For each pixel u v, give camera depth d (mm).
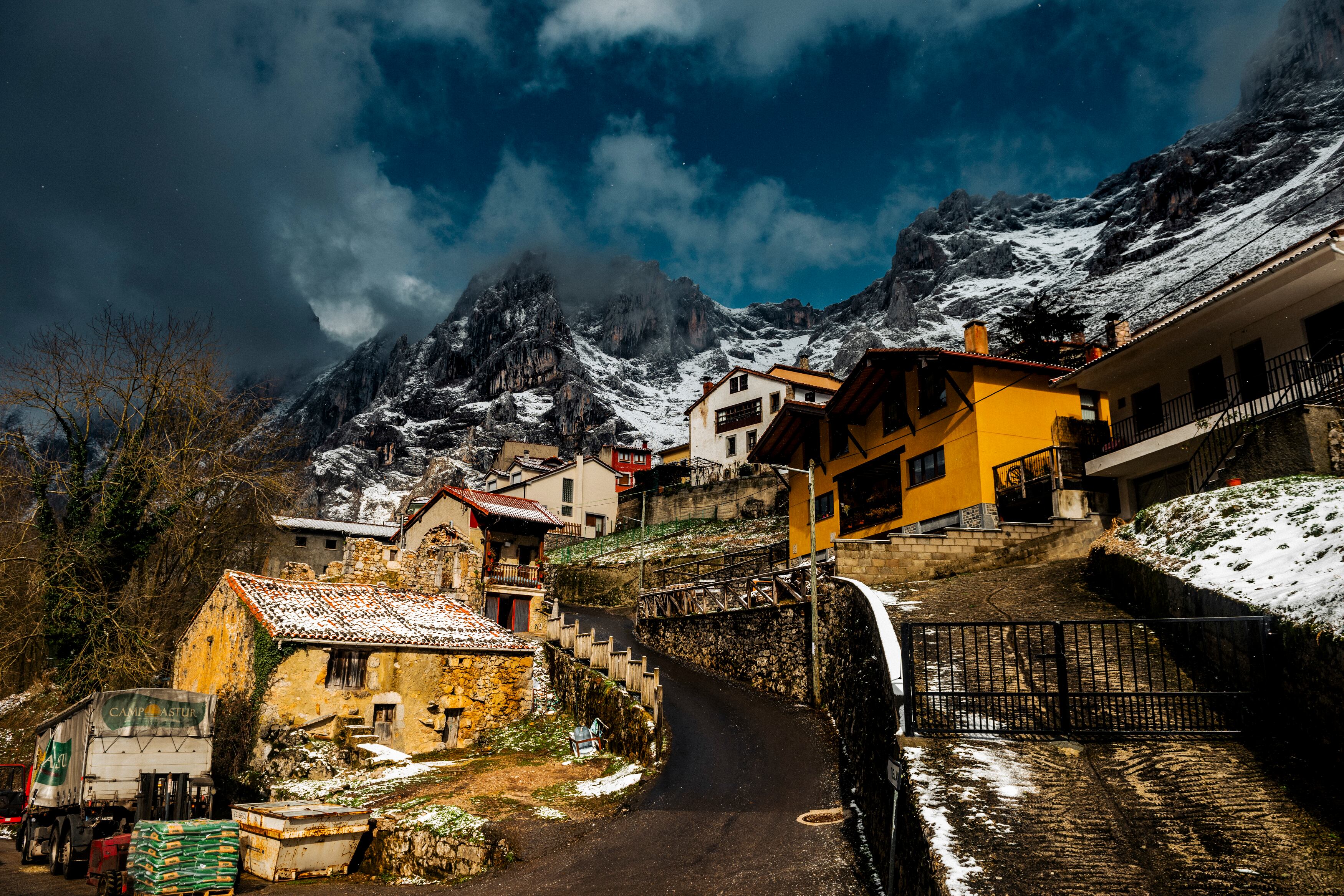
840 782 15789
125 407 31641
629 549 59594
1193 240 164250
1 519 29969
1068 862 7492
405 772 20938
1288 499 15336
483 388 194750
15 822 24094
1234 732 10047
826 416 36688
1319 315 22500
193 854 14148
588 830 15078
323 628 23047
